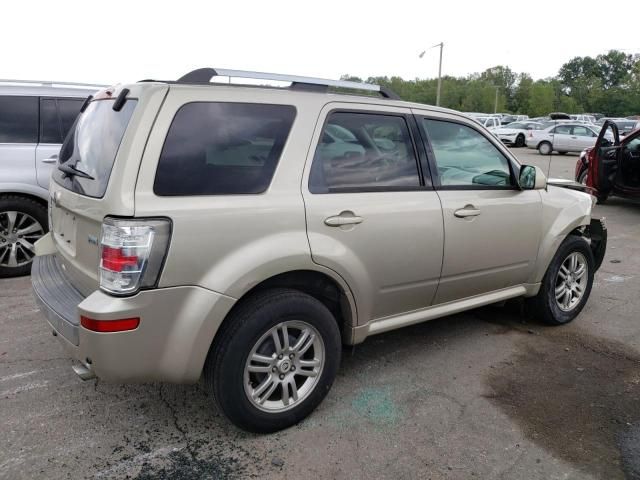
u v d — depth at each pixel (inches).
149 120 99.9
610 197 472.1
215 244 102.4
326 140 120.8
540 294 173.8
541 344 165.8
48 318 110.0
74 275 115.3
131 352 97.3
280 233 110.0
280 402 116.7
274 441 114.6
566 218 171.3
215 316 102.5
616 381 143.1
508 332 174.7
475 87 3090.6
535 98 3038.9
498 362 153.0
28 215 222.2
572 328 179.2
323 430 118.6
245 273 104.3
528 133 1001.5
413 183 135.1
